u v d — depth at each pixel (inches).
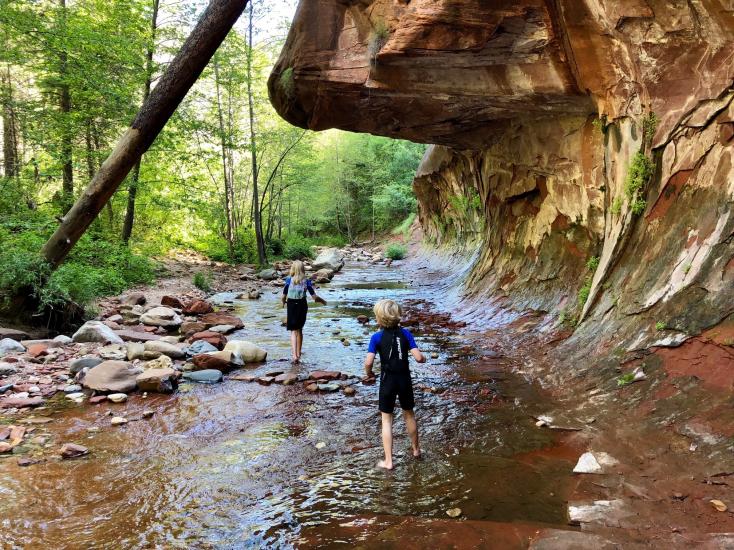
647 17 229.6
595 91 280.5
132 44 621.0
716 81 221.6
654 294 238.7
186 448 193.8
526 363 301.0
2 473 170.2
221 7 328.2
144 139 352.2
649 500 143.2
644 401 200.4
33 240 435.2
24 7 562.3
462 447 191.9
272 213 1343.5
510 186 448.1
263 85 1004.6
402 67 308.5
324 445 196.4
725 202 218.4
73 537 133.8
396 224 1601.9
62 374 277.4
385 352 183.0
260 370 307.0
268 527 139.0
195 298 569.6
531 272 412.5
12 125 709.9
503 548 126.0
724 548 117.3
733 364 180.1
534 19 263.3
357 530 136.5
